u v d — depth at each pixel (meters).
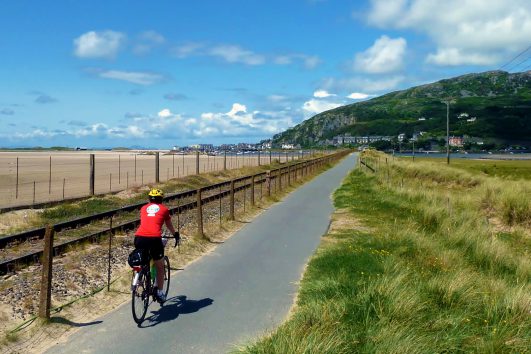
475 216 17.64
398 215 18.58
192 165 66.81
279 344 5.79
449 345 6.04
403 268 9.65
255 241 14.03
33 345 6.60
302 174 40.34
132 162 77.12
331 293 8.13
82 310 8.01
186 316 7.74
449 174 34.59
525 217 18.08
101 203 20.73
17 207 18.53
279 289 9.23
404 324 6.57
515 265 12.09
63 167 56.41
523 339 6.23
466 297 7.93
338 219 18.25
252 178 21.44
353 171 48.12
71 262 10.79
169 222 8.09
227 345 6.58
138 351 6.40
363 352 5.73
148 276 7.66
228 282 9.72
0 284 9.06
